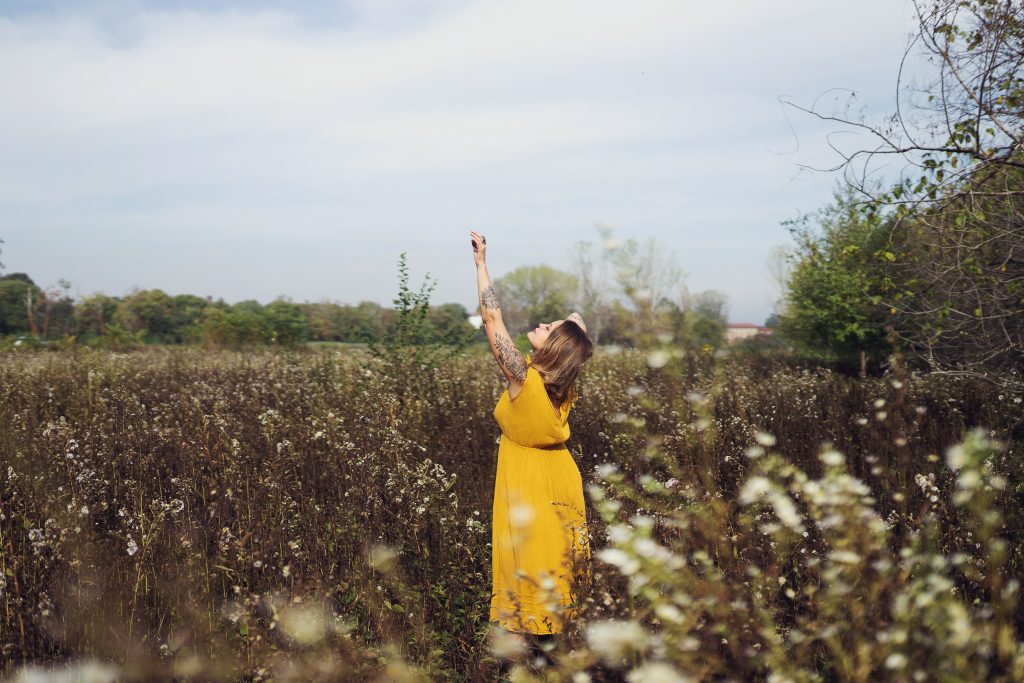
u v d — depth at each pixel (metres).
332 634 2.46
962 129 4.51
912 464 3.63
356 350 13.09
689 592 1.59
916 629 1.46
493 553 2.86
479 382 7.71
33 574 2.82
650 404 2.05
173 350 16.75
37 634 2.48
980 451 1.57
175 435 5.05
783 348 16.72
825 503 1.70
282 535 3.16
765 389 7.35
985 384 5.92
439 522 3.30
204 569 3.04
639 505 2.64
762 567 1.89
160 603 2.79
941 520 2.51
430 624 2.71
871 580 1.57
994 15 4.20
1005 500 2.70
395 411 5.61
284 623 2.41
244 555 2.95
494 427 5.41
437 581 2.99
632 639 1.48
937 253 5.46
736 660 1.59
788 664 1.58
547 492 2.73
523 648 2.05
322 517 3.50
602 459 4.61
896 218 5.25
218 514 3.64
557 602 1.97
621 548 1.61
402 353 8.13
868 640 1.48
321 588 2.68
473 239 2.97
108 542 3.25
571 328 2.88
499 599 2.70
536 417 2.76
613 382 7.31
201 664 2.34
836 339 11.77
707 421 1.89
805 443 4.83
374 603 2.69
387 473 3.86
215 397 6.93
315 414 5.95
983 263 5.37
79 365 9.85
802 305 12.72
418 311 8.48
